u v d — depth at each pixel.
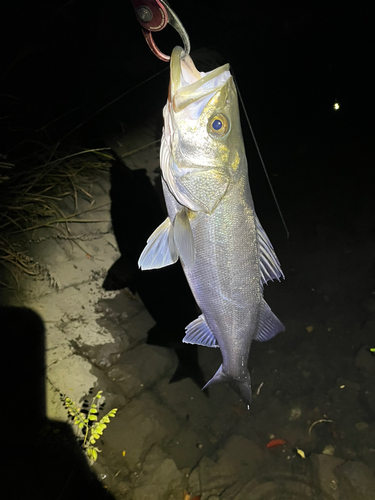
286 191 1.25
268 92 1.68
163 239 0.52
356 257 1.06
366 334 0.90
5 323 0.79
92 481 0.65
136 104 1.39
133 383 0.78
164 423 0.74
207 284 0.50
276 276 0.53
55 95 1.32
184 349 0.85
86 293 0.89
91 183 1.10
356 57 1.94
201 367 0.83
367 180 1.29
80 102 1.33
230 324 0.52
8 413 0.69
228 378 0.57
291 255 1.07
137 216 1.06
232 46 1.94
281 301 0.97
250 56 1.90
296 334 0.91
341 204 1.21
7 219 0.95
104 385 0.76
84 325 0.84
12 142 1.12
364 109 1.60
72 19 1.50
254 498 0.66
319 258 1.06
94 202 1.06
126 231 1.02
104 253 0.97
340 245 1.09
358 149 1.41
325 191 1.25
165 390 0.79
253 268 0.50
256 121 1.52
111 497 0.64
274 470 0.70
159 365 0.81
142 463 0.68
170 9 0.42
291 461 0.71
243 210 0.48
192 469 0.69
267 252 0.52
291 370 0.85
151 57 1.60
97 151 1.20
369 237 1.11
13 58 1.36
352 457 0.72
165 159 0.49
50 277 0.88
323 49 2.00
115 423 0.72
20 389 0.72
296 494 0.67
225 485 0.68
